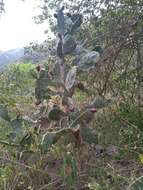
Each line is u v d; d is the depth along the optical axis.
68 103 3.15
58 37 3.44
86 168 3.33
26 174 3.28
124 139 4.02
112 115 4.51
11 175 3.30
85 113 3.06
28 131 3.35
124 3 4.36
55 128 3.20
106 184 3.11
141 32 4.41
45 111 3.32
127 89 4.72
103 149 3.75
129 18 4.37
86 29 4.34
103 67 4.37
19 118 3.36
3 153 3.58
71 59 3.40
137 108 4.69
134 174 3.33
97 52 3.25
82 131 3.08
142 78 4.68
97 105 3.09
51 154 3.35
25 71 6.69
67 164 3.04
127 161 3.64
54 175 3.26
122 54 4.60
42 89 3.34
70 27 3.39
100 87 4.43
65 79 3.24
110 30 4.36
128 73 4.67
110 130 4.20
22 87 6.00
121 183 3.18
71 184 3.05
